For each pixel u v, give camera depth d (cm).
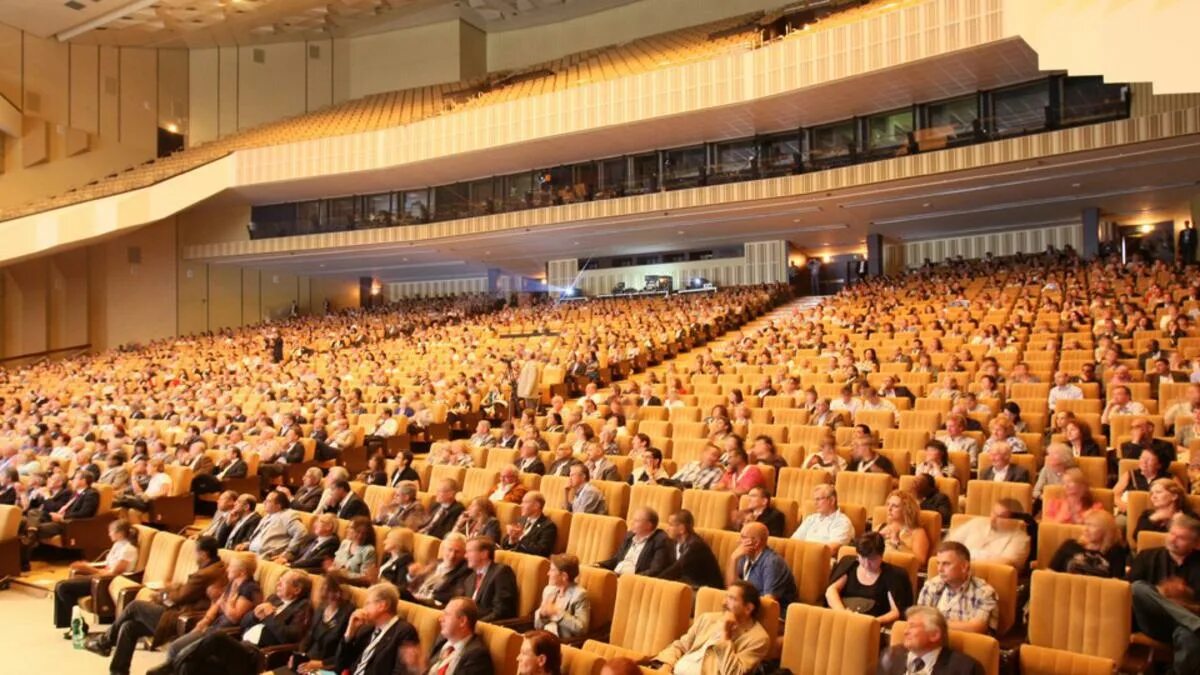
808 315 1883
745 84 1925
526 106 2244
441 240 2575
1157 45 654
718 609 495
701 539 603
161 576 723
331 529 749
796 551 574
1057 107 1680
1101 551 518
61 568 940
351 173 2506
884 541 529
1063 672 401
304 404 1548
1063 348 1240
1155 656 450
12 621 766
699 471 817
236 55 3127
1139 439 722
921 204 2052
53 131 2648
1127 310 1356
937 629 406
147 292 2864
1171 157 1650
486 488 879
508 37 3319
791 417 1044
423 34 3216
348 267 3119
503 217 2414
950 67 1714
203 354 2388
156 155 2939
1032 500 679
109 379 2066
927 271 2108
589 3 3138
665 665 472
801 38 1848
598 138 2220
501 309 2705
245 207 2898
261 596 637
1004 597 494
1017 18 1420
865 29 1752
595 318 2164
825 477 736
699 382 1366
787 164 2031
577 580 567
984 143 1730
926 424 942
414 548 683
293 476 1166
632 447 902
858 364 1297
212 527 847
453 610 485
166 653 611
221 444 1238
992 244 2358
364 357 2088
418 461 1170
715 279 2656
